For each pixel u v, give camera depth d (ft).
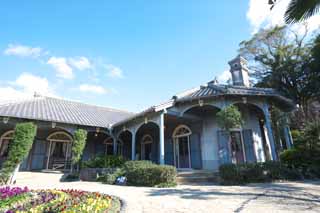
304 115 56.49
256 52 78.69
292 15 19.13
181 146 43.24
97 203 14.47
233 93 32.35
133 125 43.37
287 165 30.89
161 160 33.58
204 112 40.63
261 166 27.61
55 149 47.85
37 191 19.69
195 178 29.50
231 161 31.30
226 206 14.47
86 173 38.37
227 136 32.37
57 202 14.80
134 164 31.48
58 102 56.59
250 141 35.47
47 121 39.73
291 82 66.33
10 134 44.68
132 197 18.67
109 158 39.78
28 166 43.52
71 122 42.06
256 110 38.83
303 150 33.60
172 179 27.50
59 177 37.55
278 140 45.32
